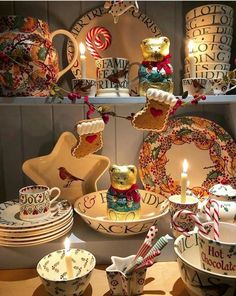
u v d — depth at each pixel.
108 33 0.91
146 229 0.79
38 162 0.94
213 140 0.96
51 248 0.79
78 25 0.90
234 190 0.79
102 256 0.80
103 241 0.79
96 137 0.75
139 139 1.00
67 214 0.80
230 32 0.81
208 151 0.97
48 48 0.74
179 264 0.65
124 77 0.77
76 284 0.66
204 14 0.79
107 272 0.68
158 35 0.92
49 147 0.99
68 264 0.70
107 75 0.76
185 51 0.92
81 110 0.97
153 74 0.76
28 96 0.73
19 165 0.99
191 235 0.74
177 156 0.98
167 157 0.98
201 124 0.96
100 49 0.92
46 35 0.76
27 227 0.73
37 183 0.94
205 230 0.67
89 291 0.71
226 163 0.96
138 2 0.93
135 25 0.92
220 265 0.62
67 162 0.96
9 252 0.78
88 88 0.74
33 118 0.97
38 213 0.78
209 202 0.77
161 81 0.76
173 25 0.95
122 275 0.67
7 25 0.72
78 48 0.89
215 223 0.70
